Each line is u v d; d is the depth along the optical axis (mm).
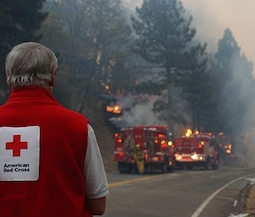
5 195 2018
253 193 14703
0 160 2045
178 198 12758
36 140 2041
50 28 33688
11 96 2176
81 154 2076
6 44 21000
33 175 2018
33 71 2162
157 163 25125
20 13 21734
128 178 20172
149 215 9562
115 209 10297
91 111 39031
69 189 2051
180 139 32875
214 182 18984
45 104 2135
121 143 25219
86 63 38469
